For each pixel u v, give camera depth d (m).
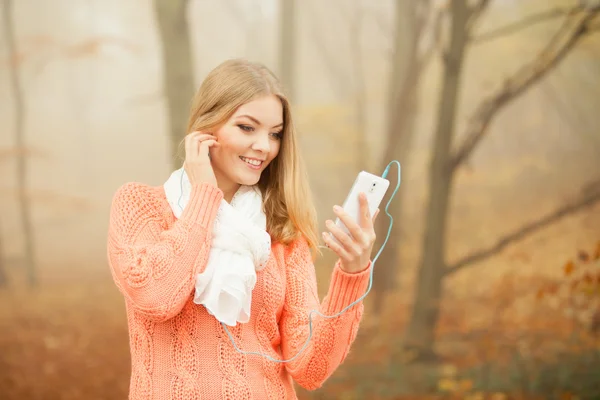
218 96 1.38
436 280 5.44
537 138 10.34
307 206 1.50
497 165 9.98
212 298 1.27
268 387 1.37
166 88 4.19
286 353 1.43
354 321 1.35
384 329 6.18
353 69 9.41
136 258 1.24
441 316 5.84
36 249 11.78
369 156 9.34
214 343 1.33
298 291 1.44
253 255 1.33
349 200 1.30
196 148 1.36
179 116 4.14
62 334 7.16
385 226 6.86
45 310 8.24
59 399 5.46
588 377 4.43
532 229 5.41
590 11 5.12
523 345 5.09
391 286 7.02
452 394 4.66
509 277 5.83
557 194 8.98
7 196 11.62
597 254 4.28
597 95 9.44
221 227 1.33
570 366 4.60
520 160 9.88
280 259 1.47
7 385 5.75
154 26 10.38
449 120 5.34
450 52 5.30
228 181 1.49
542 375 4.54
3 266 9.78
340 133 9.13
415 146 8.95
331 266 8.52
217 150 1.41
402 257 8.17
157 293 1.22
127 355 6.38
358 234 1.26
